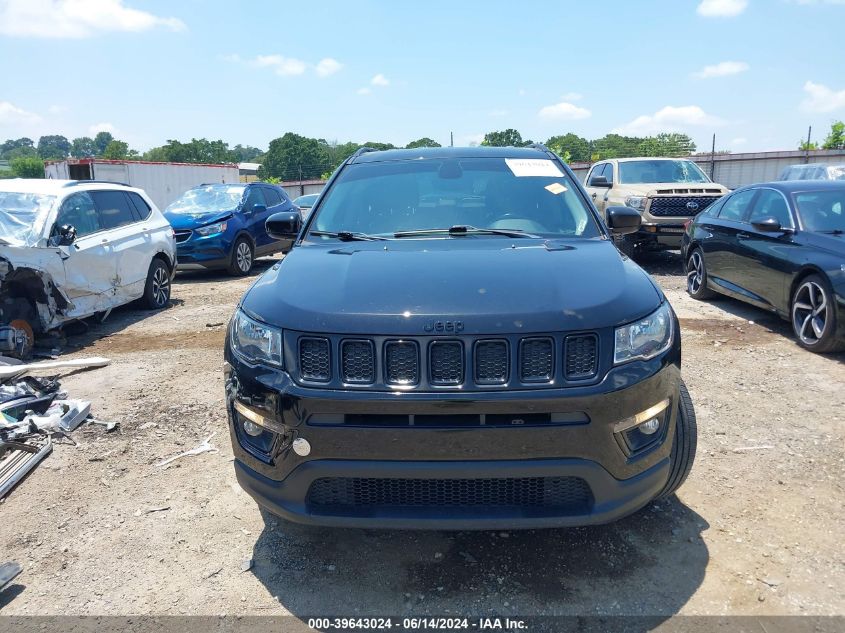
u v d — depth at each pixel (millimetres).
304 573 2775
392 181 3887
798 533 2990
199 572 2805
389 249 3156
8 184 7148
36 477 3734
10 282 6035
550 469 2326
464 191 3750
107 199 7883
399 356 2346
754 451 3852
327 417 2377
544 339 2334
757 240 6863
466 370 2314
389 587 2666
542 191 3756
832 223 6289
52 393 4973
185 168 25000
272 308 2598
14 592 2699
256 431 2596
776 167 22984
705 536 2977
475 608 2523
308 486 2443
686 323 7062
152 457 3973
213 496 3473
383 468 2348
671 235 10570
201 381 5406
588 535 3004
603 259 2912
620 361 2385
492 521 2361
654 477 2521
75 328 7355
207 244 11031
